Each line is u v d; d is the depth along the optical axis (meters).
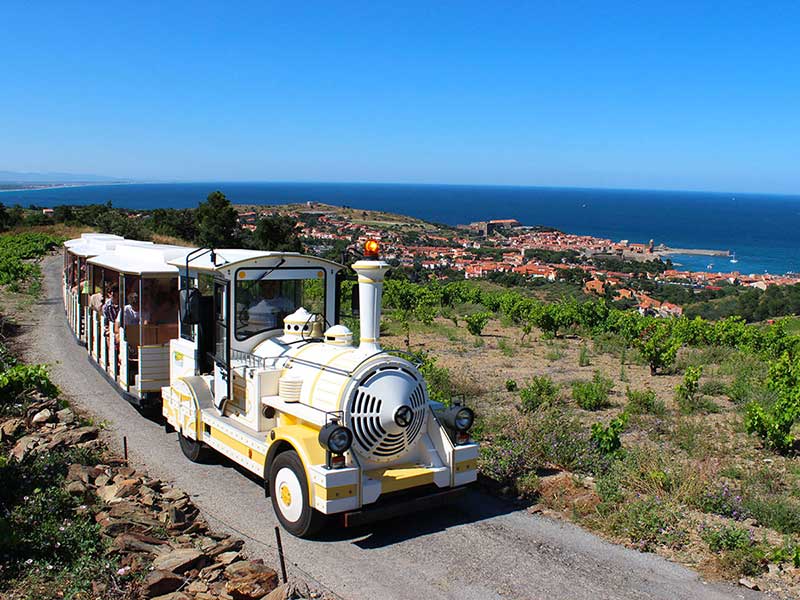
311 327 7.88
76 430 9.21
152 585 5.20
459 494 6.70
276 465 6.68
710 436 9.78
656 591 5.51
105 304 11.59
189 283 8.88
